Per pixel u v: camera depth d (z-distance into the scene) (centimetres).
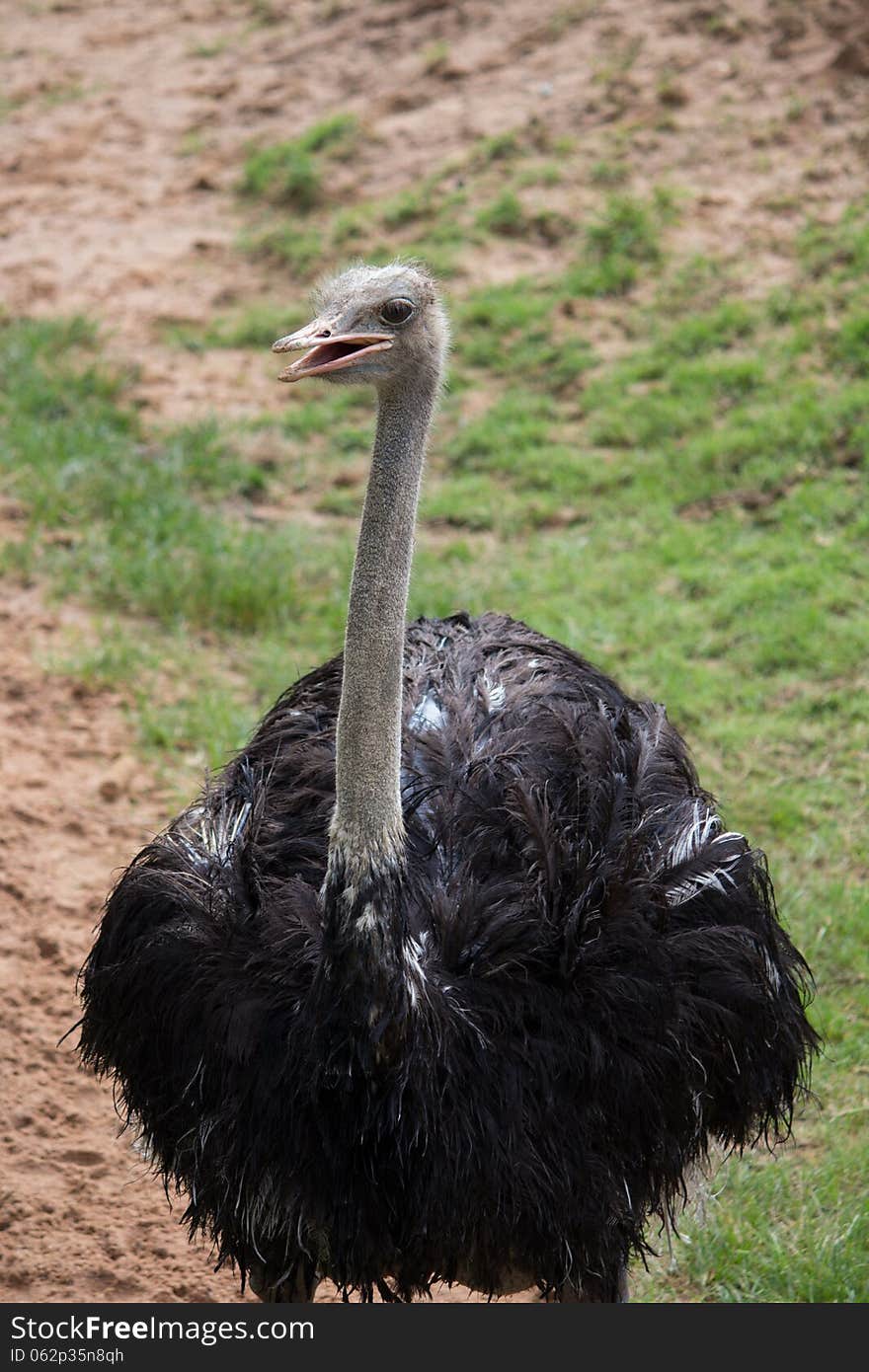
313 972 590
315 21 2447
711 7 2055
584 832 653
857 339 1545
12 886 1040
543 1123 596
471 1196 589
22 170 2223
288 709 771
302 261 1916
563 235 1830
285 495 1538
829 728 1150
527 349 1681
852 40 1911
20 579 1386
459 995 591
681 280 1702
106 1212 827
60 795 1133
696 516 1413
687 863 662
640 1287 784
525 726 695
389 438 571
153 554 1395
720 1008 645
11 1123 874
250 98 2300
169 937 641
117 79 2447
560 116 2003
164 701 1235
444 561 1391
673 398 1554
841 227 1697
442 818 648
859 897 998
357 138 2098
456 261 1823
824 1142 857
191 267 1958
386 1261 601
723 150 1853
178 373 1753
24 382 1691
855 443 1420
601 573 1342
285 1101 591
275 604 1343
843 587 1273
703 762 1123
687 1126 649
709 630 1261
